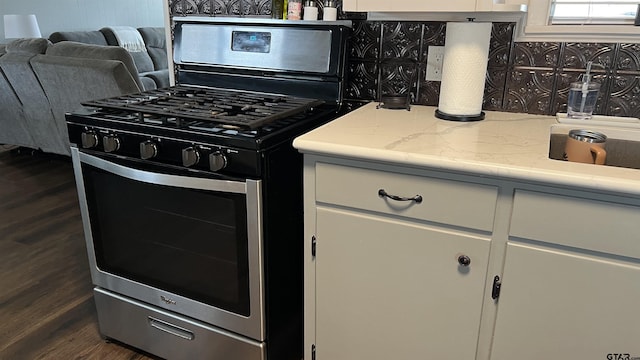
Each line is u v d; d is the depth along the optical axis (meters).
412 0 1.44
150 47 6.33
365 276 1.35
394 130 1.40
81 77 3.20
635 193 0.98
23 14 5.41
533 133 1.38
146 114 1.47
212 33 1.92
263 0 1.92
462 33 1.45
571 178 1.02
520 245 1.14
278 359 1.62
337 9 1.80
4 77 3.63
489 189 1.13
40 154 4.32
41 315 2.05
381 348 1.41
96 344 1.88
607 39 1.51
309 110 1.64
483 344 1.27
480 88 1.52
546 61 1.60
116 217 1.63
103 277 1.76
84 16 6.04
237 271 1.45
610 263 1.07
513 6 1.40
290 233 1.52
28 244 2.67
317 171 1.32
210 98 1.71
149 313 1.70
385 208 1.26
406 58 1.73
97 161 1.56
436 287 1.27
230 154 1.33
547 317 1.17
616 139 1.45
